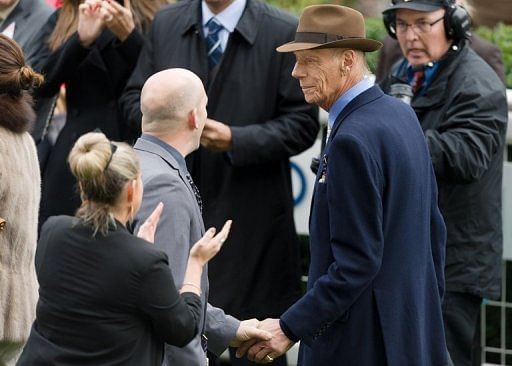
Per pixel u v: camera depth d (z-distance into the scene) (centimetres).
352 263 1502
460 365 1912
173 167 1530
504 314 2136
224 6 2059
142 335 1366
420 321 1559
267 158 2019
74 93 2197
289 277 2067
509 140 2067
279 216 2062
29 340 1397
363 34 1586
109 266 1349
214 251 1458
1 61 1670
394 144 1526
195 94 1545
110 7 2131
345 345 1555
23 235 1680
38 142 2206
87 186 1350
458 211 1891
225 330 1617
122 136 2177
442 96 1888
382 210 1519
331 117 1581
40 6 2317
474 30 2542
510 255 2084
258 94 2044
